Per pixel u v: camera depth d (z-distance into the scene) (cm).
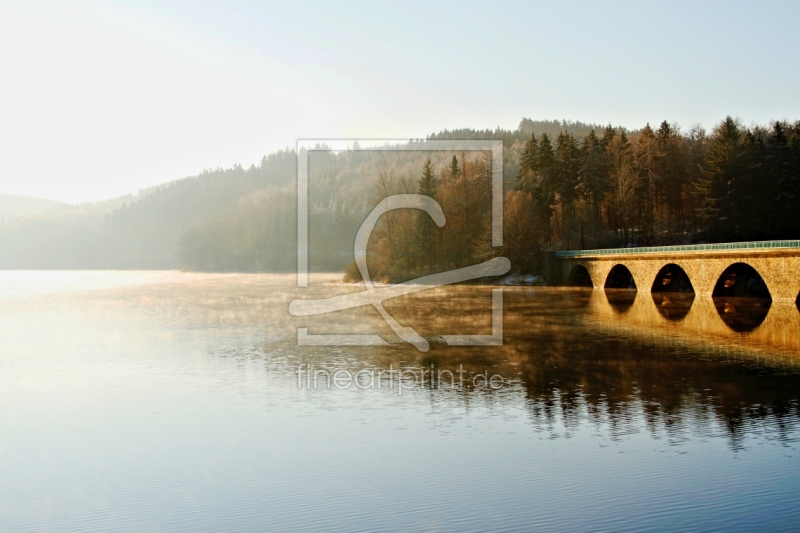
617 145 12481
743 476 2231
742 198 10431
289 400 3256
